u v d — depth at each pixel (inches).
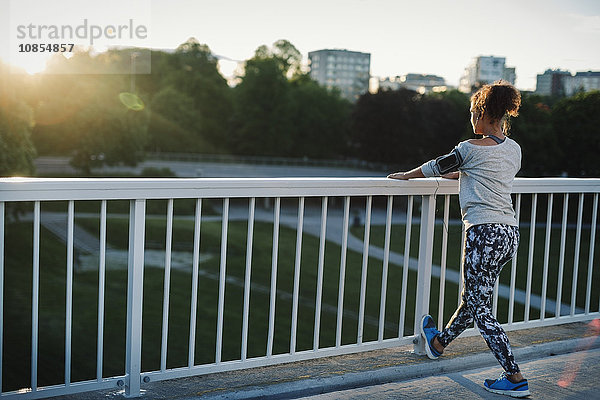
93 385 113.0
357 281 1048.2
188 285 958.4
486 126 127.0
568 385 131.2
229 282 1012.5
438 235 719.7
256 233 1530.5
